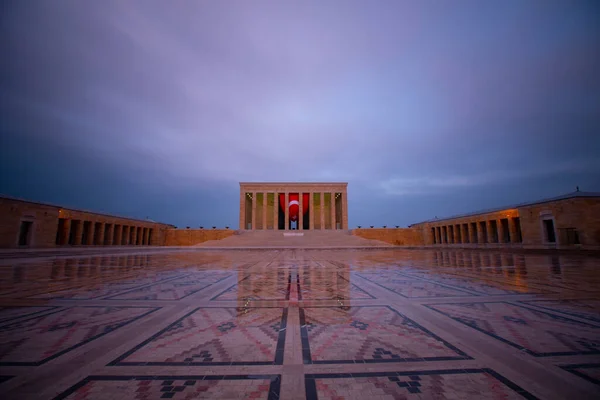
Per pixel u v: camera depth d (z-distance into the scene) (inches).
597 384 123.3
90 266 651.5
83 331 195.6
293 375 134.0
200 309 255.6
